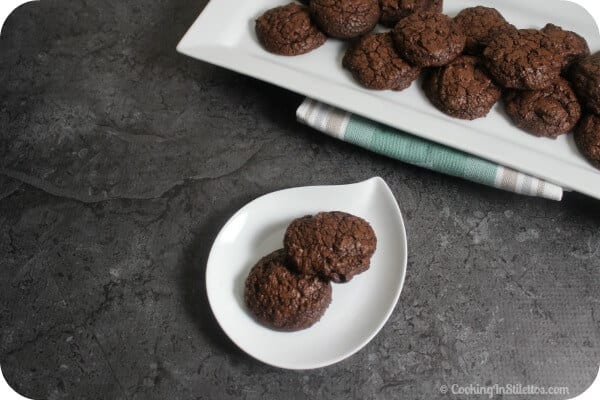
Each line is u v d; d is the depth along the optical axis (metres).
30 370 0.53
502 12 0.63
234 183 0.59
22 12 0.67
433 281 0.56
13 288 0.56
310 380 0.53
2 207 0.59
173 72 0.64
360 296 0.54
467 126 0.57
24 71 0.65
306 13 0.60
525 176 0.56
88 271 0.56
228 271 0.54
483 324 0.55
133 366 0.53
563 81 0.56
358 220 0.52
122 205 0.59
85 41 0.66
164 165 0.60
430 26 0.56
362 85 0.58
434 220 0.58
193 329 0.54
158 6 0.67
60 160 0.61
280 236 0.55
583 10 0.62
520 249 0.57
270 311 0.51
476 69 0.57
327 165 0.60
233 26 0.61
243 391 0.53
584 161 0.56
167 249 0.57
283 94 0.63
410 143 0.57
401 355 0.54
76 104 0.63
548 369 0.54
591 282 0.56
